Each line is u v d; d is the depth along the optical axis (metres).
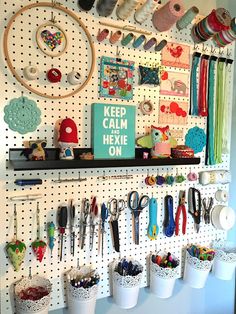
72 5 0.87
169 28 1.01
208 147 1.15
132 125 0.97
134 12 0.97
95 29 0.91
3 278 0.83
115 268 0.99
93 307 0.88
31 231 0.86
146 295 1.10
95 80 0.92
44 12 0.83
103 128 0.92
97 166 0.84
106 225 0.98
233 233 1.29
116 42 0.95
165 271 1.00
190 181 1.14
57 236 0.90
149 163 0.93
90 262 0.96
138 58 0.99
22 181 0.82
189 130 1.11
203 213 1.17
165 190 1.09
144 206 1.03
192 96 1.11
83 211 0.93
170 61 1.05
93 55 0.90
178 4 0.94
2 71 0.79
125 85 0.97
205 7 1.14
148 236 1.06
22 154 0.82
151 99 1.03
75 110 0.90
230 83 1.20
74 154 0.89
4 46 0.79
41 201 0.87
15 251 0.80
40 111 0.85
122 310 1.06
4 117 0.80
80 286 0.87
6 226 0.83
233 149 1.27
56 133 0.87
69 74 0.86
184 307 1.21
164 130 0.99
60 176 0.90
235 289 1.36
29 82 0.83
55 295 0.91
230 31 1.07
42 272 0.89
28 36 0.82
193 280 1.10
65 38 0.86
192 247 1.14
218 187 1.21
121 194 1.00
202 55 1.12
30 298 0.82
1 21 0.78
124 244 1.02
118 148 0.94
